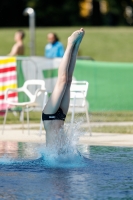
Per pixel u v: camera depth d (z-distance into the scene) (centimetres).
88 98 3456
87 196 1288
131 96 3453
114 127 2927
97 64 3472
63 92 1716
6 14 9675
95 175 1524
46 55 3994
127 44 6650
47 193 1318
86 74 3491
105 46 6588
